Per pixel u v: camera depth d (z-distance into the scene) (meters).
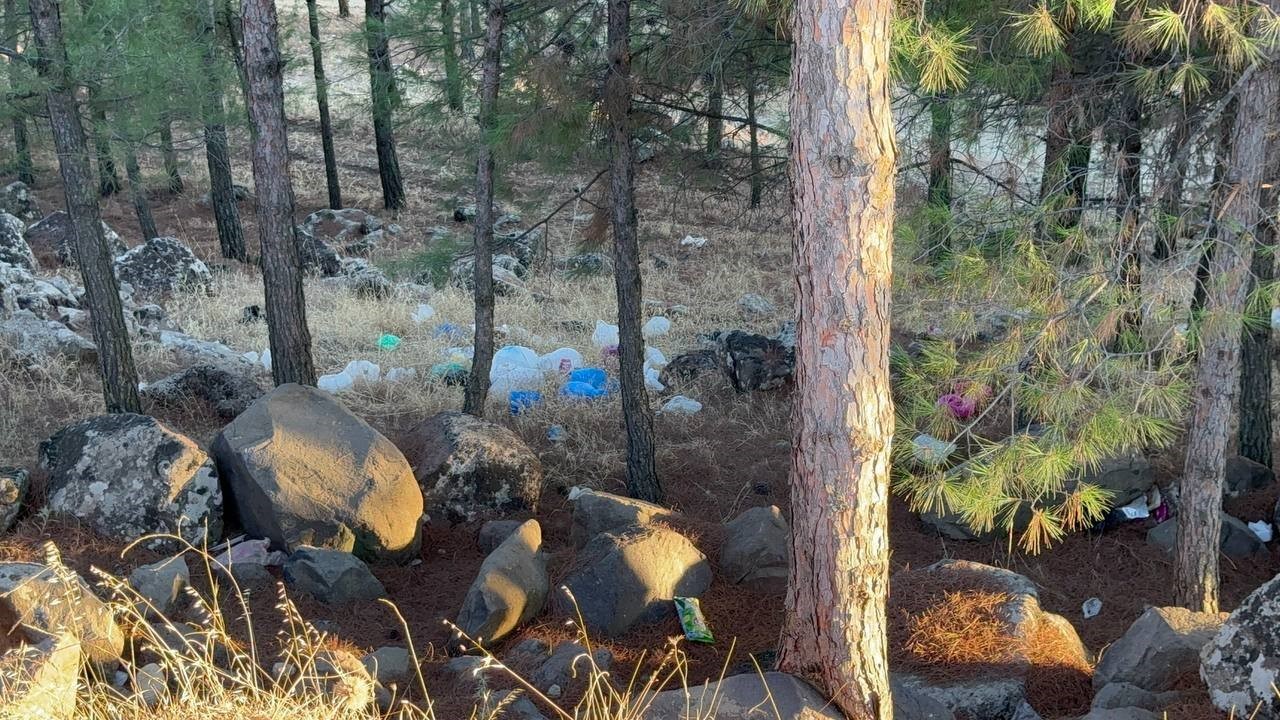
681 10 7.78
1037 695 5.05
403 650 5.65
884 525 4.14
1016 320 4.74
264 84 7.94
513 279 16.44
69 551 6.45
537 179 22.61
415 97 14.11
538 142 8.39
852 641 4.15
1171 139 5.85
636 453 8.73
